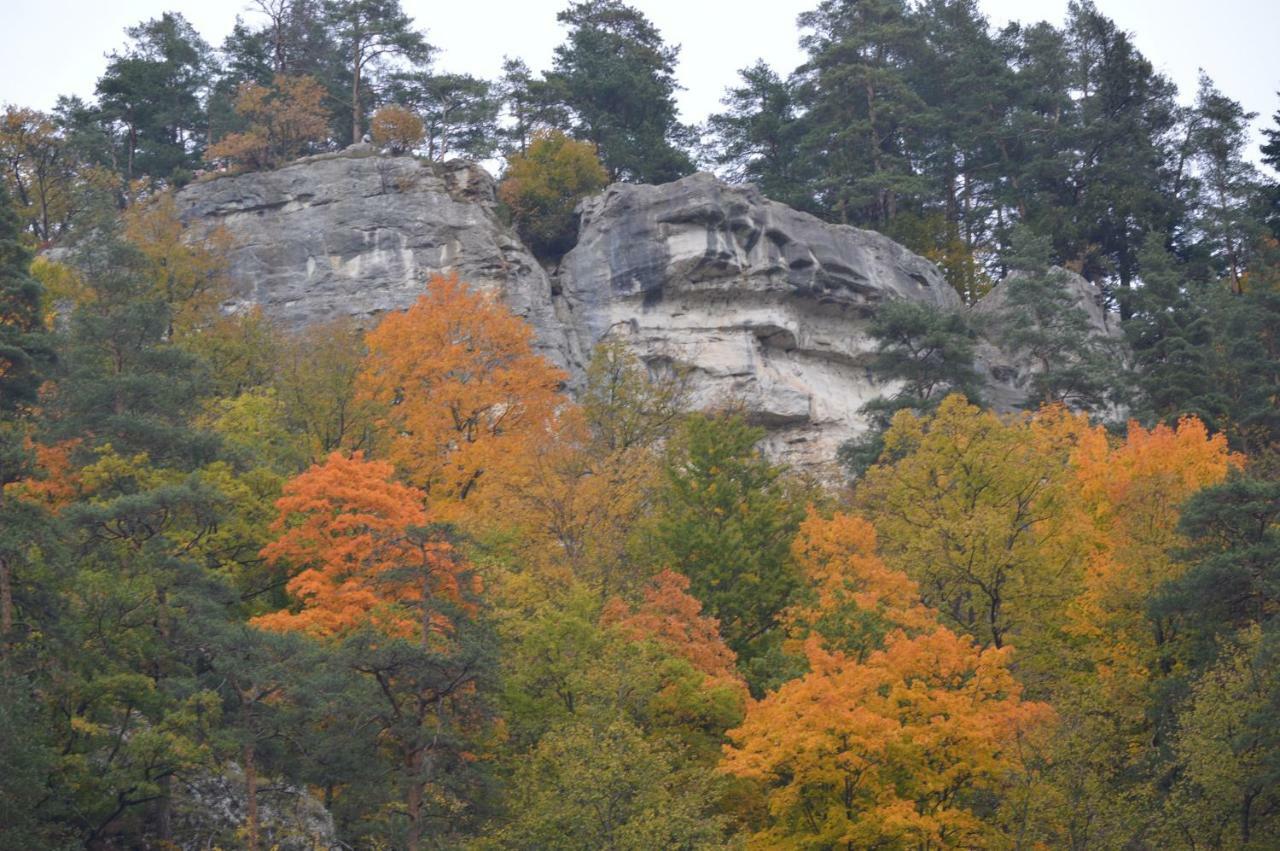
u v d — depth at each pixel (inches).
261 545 5940.0
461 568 4778.5
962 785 5022.1
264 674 4453.7
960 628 5940.0
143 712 4739.2
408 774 4453.7
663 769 4790.8
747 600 6151.6
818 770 4877.0
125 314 6466.5
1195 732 5201.8
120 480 5644.7
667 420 7357.3
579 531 6200.8
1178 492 6422.2
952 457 6505.9
